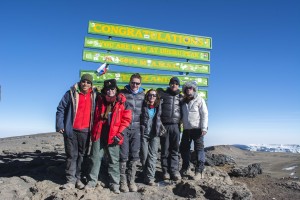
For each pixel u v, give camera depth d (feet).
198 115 24.82
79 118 21.09
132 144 22.43
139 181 24.29
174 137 24.29
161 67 34.37
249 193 21.79
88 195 19.39
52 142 54.70
